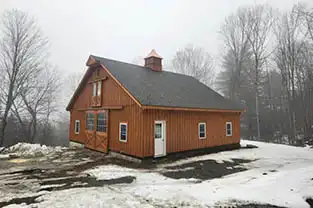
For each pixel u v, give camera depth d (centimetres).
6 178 712
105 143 1184
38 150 1288
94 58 1259
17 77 2117
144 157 948
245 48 2727
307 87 2227
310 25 1661
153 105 941
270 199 503
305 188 559
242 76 2973
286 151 1340
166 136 1054
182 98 1195
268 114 2858
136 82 1136
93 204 474
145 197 524
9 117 2202
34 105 2373
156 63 1560
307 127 2183
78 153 1223
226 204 481
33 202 492
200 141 1238
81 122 1493
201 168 882
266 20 2491
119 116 1111
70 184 642
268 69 2962
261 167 905
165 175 768
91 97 1384
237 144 1506
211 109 1256
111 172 791
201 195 536
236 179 701
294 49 2314
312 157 1143
